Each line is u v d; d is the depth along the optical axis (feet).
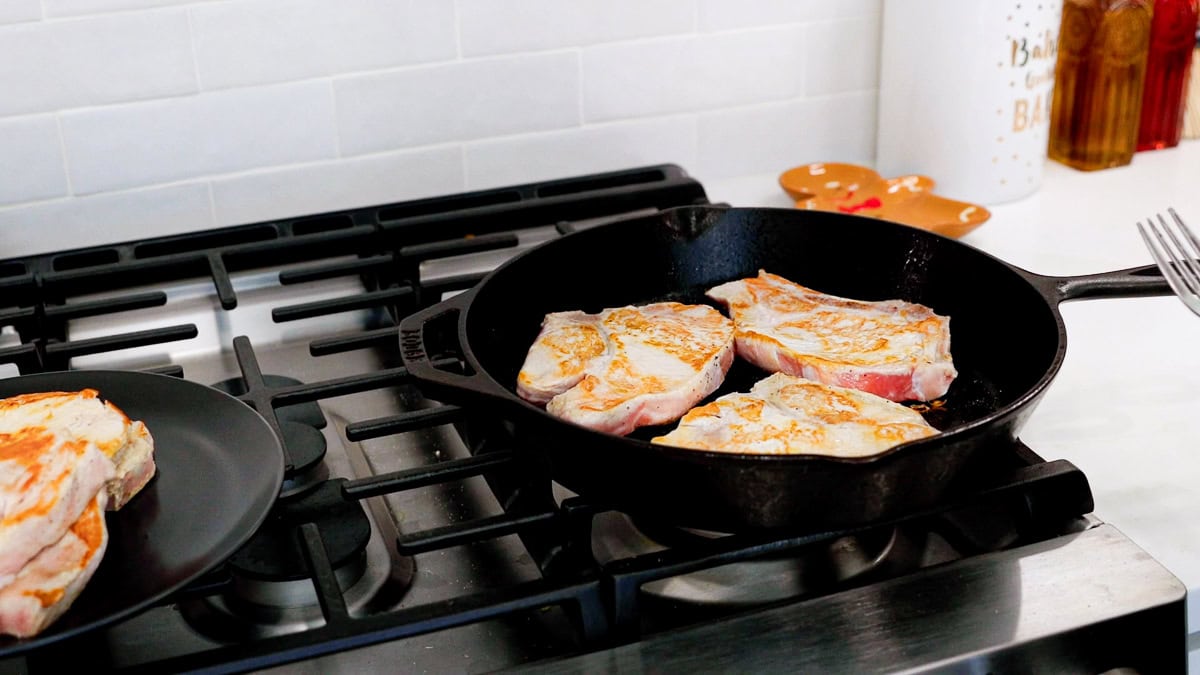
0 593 2.06
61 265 3.77
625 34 4.36
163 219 4.08
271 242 3.76
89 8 3.72
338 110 4.13
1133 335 3.53
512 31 4.21
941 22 4.20
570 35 4.29
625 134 4.53
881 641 2.26
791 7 4.53
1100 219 4.33
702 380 2.98
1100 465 2.89
